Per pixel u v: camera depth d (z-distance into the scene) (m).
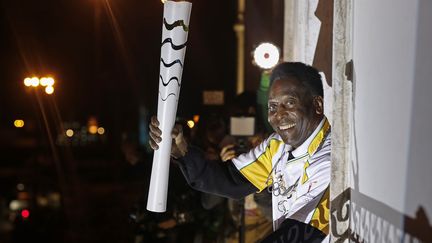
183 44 2.51
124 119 24.16
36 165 18.66
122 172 20.83
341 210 2.41
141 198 5.97
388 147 2.00
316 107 2.61
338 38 2.41
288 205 2.64
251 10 10.07
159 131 2.56
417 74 1.74
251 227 5.00
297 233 2.45
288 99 2.58
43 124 17.56
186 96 12.83
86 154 29.28
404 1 1.85
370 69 2.20
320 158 2.56
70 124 34.66
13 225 11.78
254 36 9.94
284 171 2.67
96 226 13.12
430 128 1.64
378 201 2.09
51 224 12.08
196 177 2.84
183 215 5.59
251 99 5.77
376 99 2.12
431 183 1.64
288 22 4.56
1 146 25.42
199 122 8.24
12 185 15.36
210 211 5.59
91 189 19.83
